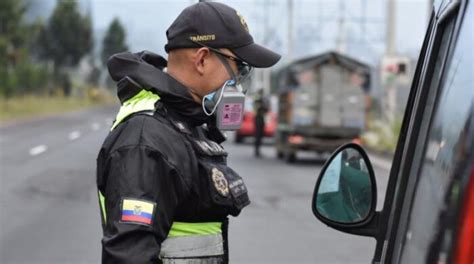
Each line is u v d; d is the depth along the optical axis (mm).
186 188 2742
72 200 13633
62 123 44656
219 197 2816
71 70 82938
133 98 2893
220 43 2914
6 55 47875
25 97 58625
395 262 2379
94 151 25125
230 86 2957
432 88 2354
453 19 2209
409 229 2273
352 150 3035
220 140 3170
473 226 1701
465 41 2031
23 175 17531
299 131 22703
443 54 2273
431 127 2250
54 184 15906
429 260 1940
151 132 2729
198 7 2951
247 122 31047
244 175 18969
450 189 1892
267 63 2957
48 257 8781
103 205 2840
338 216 2992
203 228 2836
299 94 22875
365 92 23031
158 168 2674
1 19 47125
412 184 2365
